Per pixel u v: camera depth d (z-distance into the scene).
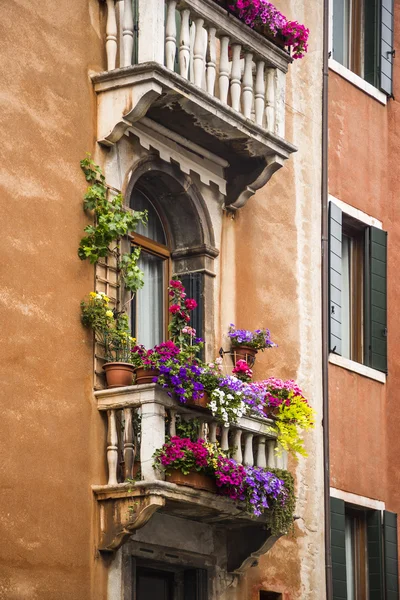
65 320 13.03
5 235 12.54
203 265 15.02
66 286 13.09
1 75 12.79
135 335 14.56
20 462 12.32
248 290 15.65
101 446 13.16
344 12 18.80
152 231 15.03
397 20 19.41
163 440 12.97
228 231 15.48
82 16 13.82
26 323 12.60
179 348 13.66
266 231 16.11
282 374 15.98
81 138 13.57
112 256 13.71
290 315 16.27
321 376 16.58
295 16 17.34
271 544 14.59
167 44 13.86
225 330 15.20
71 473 12.80
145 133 14.25
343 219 17.88
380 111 18.72
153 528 13.82
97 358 13.28
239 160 15.36
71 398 12.94
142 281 13.77
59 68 13.45
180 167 14.69
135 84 13.63
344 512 16.73
